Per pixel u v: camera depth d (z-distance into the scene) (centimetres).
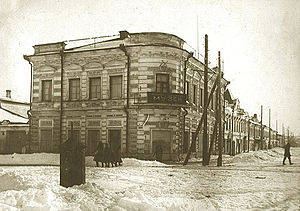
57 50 2661
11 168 1673
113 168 1675
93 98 2555
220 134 1978
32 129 2747
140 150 2297
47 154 2333
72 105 2602
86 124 2536
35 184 851
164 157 2277
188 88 2650
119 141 2398
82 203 678
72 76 2630
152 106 2272
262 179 1234
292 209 736
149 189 966
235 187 1030
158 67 2328
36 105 2750
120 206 684
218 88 2034
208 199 809
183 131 2434
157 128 2284
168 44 2358
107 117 2453
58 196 721
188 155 2006
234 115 3794
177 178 1241
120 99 2411
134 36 2388
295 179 1217
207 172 1489
